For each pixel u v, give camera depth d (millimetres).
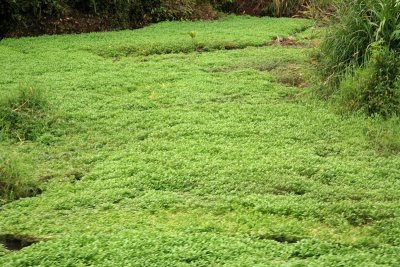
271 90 8312
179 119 7082
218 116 7191
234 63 9773
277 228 4555
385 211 4867
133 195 5230
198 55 10516
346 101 7363
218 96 8008
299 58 9797
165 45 10945
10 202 5191
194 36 11109
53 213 4922
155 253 4035
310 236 4477
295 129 6770
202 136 6555
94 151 6320
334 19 8484
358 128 6797
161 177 5500
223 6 15633
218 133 6625
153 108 7637
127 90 8398
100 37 11805
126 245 4145
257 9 15664
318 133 6664
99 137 6648
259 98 7945
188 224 4609
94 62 9883
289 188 5336
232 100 7895
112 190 5273
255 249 4156
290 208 4895
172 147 6242
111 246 4137
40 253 4062
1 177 5367
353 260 3990
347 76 7570
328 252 4191
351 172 5672
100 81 8664
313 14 10164
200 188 5309
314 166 5746
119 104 7695
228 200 5051
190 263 3926
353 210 4891
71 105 7551
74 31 12641
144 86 8562
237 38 11695
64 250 4105
